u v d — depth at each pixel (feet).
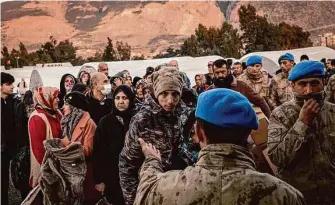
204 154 5.98
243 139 6.00
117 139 14.11
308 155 9.69
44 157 14.65
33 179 15.12
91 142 14.99
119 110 14.30
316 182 9.75
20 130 18.08
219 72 15.19
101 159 14.44
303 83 9.83
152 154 7.19
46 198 14.51
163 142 10.38
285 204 5.65
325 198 9.83
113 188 14.33
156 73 10.48
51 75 40.93
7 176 18.71
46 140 14.70
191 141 10.48
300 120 9.49
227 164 5.84
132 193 10.57
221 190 5.69
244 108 5.90
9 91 18.37
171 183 6.01
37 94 15.51
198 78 27.84
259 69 19.80
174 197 5.87
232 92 6.14
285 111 10.17
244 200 5.62
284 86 19.44
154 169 6.73
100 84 16.74
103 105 16.74
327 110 9.82
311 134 9.52
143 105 10.76
